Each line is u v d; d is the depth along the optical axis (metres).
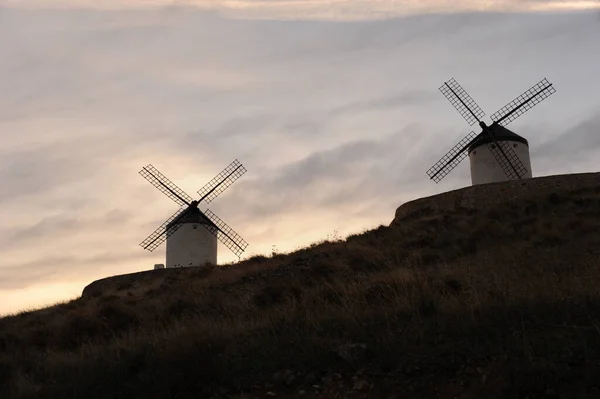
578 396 9.50
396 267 26.88
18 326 31.39
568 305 13.28
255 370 12.56
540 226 34.03
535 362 10.53
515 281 16.80
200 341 14.12
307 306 17.41
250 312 19.80
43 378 14.84
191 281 38.09
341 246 37.53
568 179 47.19
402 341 12.73
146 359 13.67
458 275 19.03
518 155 55.50
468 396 10.23
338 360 12.43
